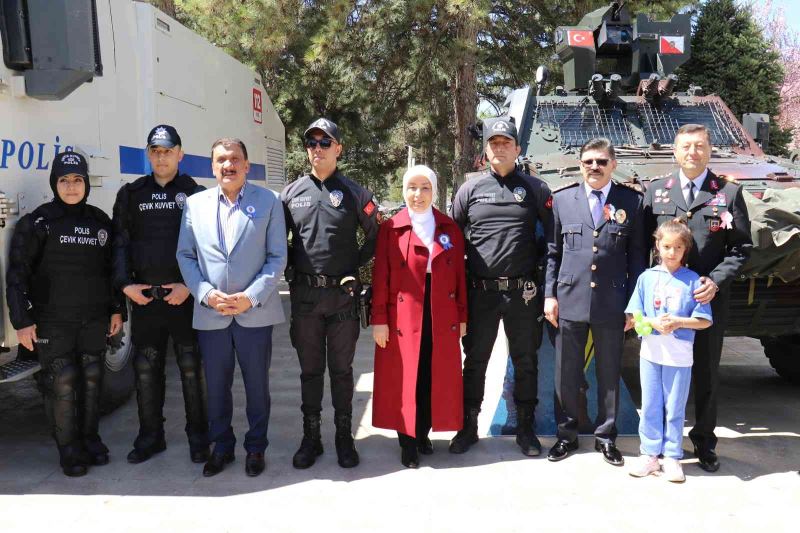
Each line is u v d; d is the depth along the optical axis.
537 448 4.31
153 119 5.62
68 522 3.46
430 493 3.79
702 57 12.67
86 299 4.01
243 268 3.96
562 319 4.20
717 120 6.64
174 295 4.12
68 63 3.90
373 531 3.36
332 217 4.05
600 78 6.52
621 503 3.65
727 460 4.22
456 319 4.22
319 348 4.18
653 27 7.30
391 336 4.20
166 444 4.55
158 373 4.31
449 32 11.91
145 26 5.56
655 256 4.24
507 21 12.71
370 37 11.75
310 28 12.26
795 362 5.69
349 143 14.37
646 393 4.02
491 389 5.57
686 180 4.11
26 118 4.07
